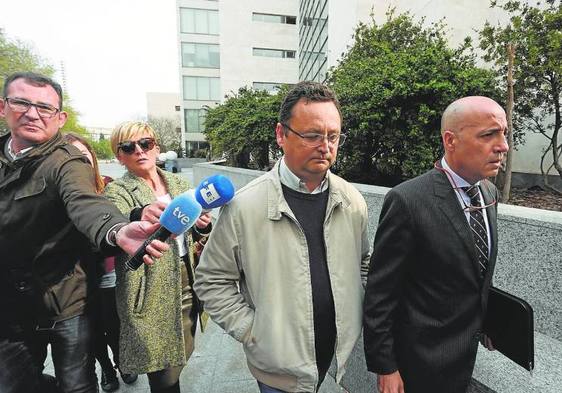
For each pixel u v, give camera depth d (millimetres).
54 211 1388
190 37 32594
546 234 1890
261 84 28812
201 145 33906
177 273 1759
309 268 1304
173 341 1732
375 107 4535
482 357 1588
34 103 1339
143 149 1842
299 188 1341
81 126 34938
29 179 1345
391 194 1265
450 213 1187
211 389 2320
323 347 1379
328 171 1401
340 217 1377
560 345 1742
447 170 1251
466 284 1204
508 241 2092
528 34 3900
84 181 1399
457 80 4184
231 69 28250
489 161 1121
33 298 1417
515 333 1223
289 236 1286
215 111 12766
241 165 10883
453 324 1230
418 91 4238
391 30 7090
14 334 1465
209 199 1319
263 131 8109
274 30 28672
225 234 1334
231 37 28078
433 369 1253
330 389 2312
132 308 1649
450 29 6750
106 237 1205
